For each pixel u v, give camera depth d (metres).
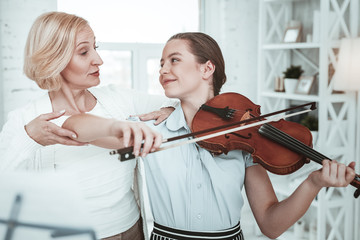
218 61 1.32
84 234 0.52
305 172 3.09
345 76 2.61
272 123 1.41
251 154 1.26
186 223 1.23
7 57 3.00
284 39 3.32
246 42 3.81
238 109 1.39
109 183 1.36
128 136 0.86
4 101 3.03
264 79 3.46
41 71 1.30
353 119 2.92
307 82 3.10
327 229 3.25
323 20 2.73
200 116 1.29
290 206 1.18
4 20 2.98
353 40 2.57
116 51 3.56
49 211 0.51
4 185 0.50
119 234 1.39
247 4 3.77
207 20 3.77
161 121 1.33
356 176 1.16
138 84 3.68
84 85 1.38
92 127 0.98
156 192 1.26
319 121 2.84
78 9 3.35
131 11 3.55
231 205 1.24
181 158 1.25
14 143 1.16
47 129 1.11
